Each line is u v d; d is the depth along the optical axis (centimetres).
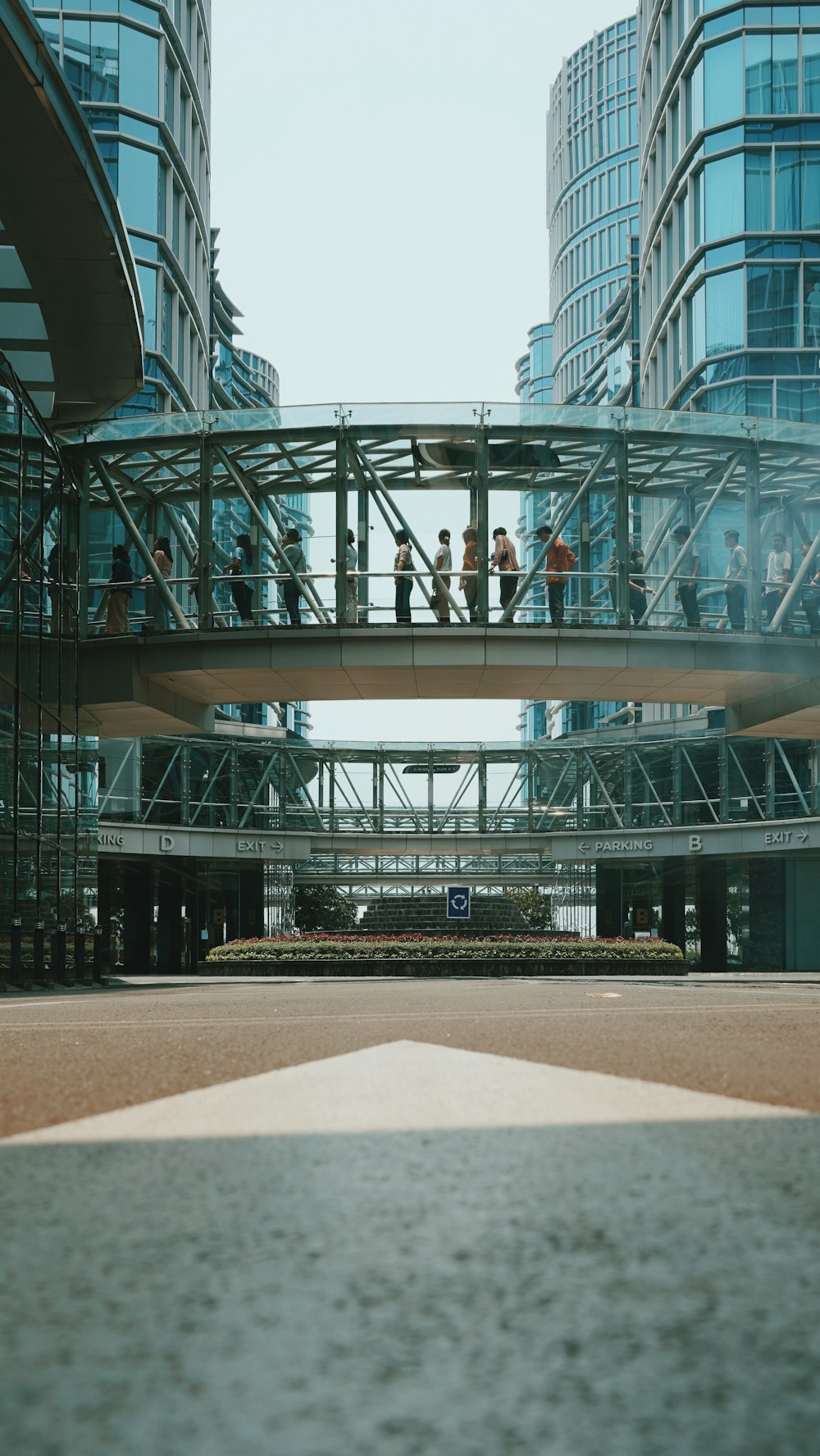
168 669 2564
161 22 5534
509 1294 168
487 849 6188
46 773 2486
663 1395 127
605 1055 570
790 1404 124
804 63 5616
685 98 6028
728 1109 363
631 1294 167
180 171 5825
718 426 2670
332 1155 290
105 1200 242
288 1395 127
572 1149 294
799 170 5588
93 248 2316
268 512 2886
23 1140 323
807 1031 771
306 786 6184
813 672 2541
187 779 5684
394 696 2722
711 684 2641
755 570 2659
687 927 6638
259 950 3766
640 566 2781
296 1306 162
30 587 2380
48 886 2505
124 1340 148
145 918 6109
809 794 5241
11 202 2181
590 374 12081
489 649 2466
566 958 3691
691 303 5816
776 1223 213
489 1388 129
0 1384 132
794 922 5619
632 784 6047
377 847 6112
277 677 2584
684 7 6156
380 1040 694
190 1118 357
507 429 2620
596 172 16862
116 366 2747
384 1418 120
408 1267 183
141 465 2811
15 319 2606
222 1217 223
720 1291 169
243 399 13325
